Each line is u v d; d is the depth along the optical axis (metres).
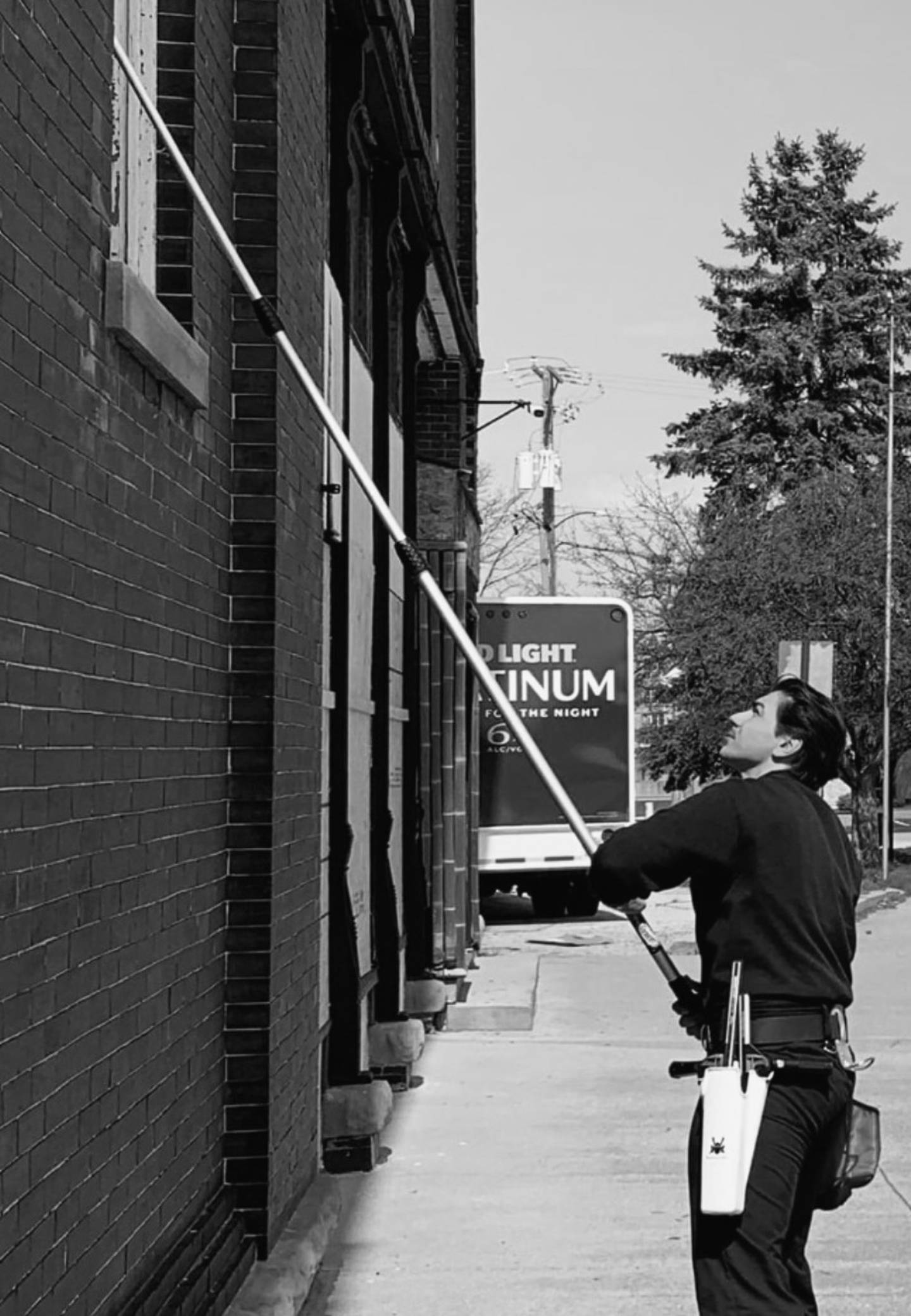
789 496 38.16
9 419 3.92
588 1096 10.90
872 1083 11.44
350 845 9.20
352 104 9.84
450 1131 9.80
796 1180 4.68
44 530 4.20
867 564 33.69
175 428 5.62
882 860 34.50
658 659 38.34
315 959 7.75
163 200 5.90
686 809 4.91
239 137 6.66
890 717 34.19
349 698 9.67
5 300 3.89
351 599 10.01
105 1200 4.73
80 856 4.50
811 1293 4.86
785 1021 4.74
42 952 4.16
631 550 45.56
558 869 23.36
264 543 6.51
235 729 6.45
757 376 51.22
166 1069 5.47
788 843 4.86
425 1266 7.14
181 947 5.68
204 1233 5.77
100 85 4.72
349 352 10.02
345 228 9.87
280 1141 6.62
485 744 23.38
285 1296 6.02
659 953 4.98
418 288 13.55
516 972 16.62
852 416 51.50
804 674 14.45
